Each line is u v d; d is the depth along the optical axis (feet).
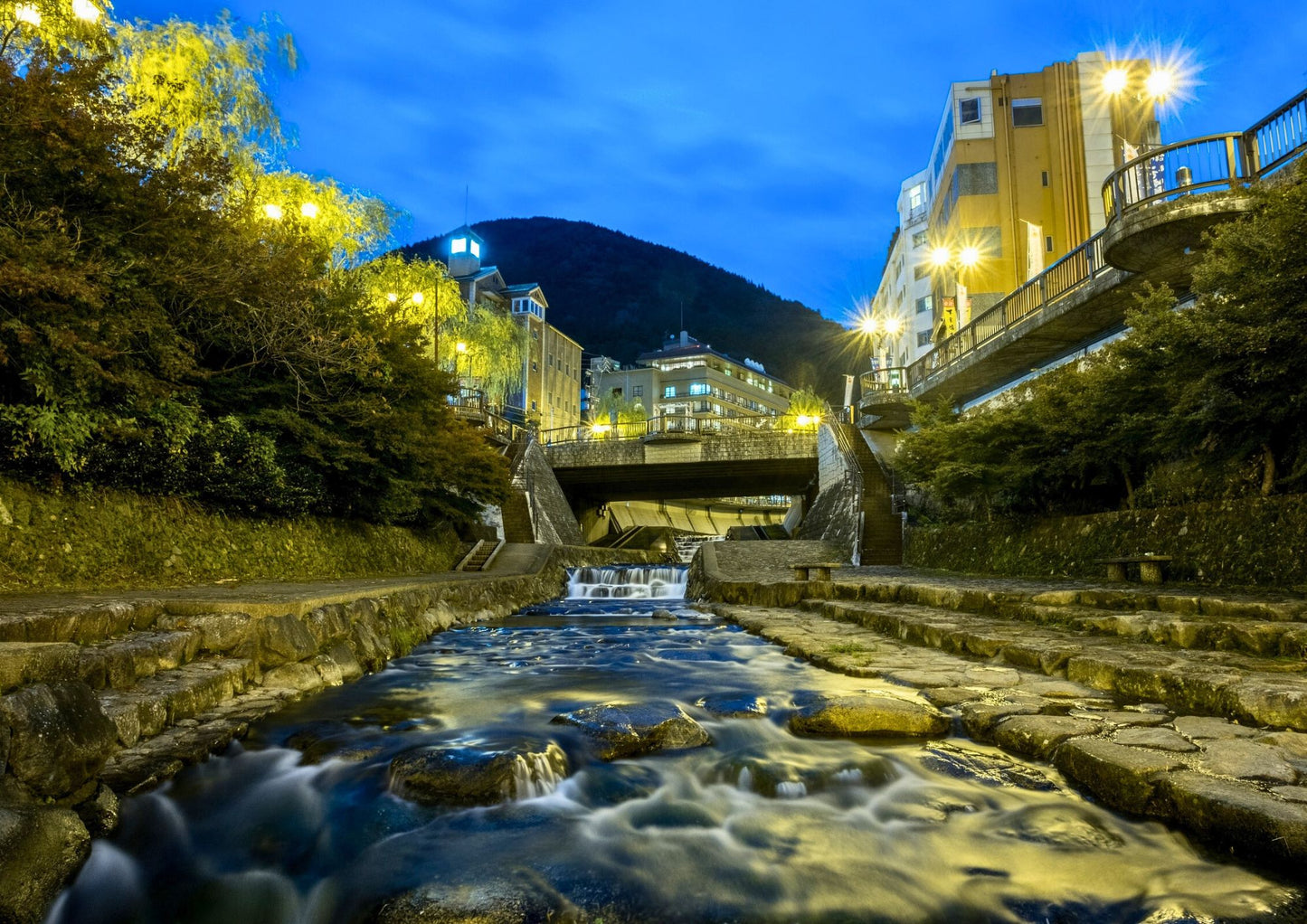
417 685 25.55
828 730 18.11
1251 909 9.52
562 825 13.04
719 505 225.56
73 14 38.86
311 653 24.12
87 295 24.75
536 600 69.82
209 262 33.83
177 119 60.39
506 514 104.47
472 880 10.99
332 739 17.67
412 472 58.39
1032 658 23.36
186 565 34.58
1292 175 35.37
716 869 11.39
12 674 11.18
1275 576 28.60
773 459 125.08
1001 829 12.44
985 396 83.30
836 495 98.89
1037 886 10.55
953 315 105.29
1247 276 27.27
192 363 33.17
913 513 78.89
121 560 30.68
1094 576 41.29
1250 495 33.94
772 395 408.67
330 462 47.57
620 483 146.61
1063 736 15.15
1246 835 10.47
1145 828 12.03
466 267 256.73
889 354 179.93
